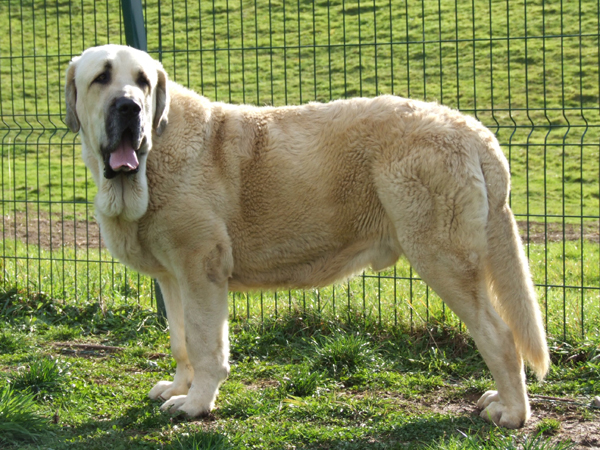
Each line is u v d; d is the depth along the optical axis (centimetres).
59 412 387
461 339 500
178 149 385
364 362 467
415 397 420
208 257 385
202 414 386
